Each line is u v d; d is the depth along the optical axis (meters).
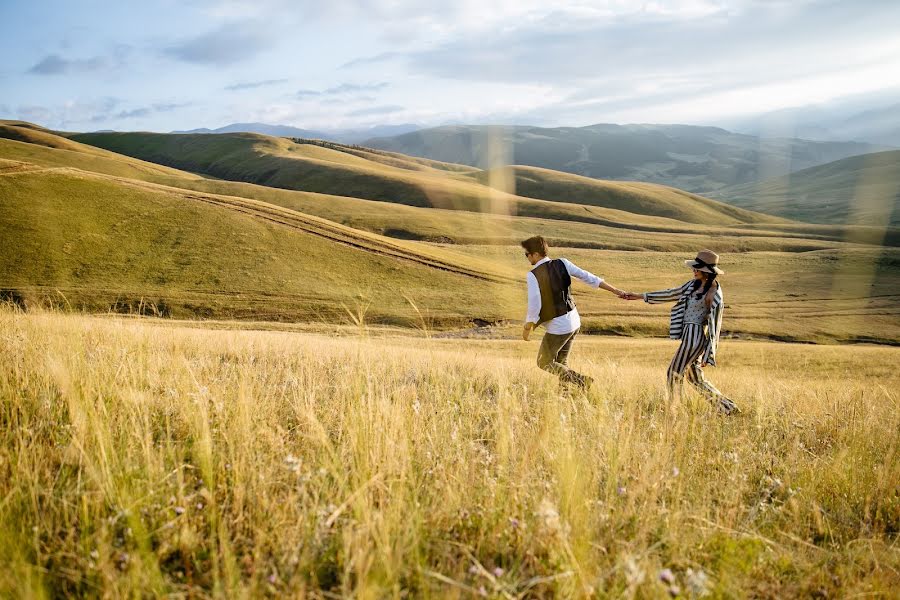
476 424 5.04
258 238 71.81
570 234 129.38
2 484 2.84
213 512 2.69
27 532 2.52
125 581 2.18
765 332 61.22
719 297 6.73
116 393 4.29
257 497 3.00
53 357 4.75
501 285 71.69
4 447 3.23
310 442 3.89
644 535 2.72
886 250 110.12
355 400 4.42
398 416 3.99
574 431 4.38
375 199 173.88
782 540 3.18
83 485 2.93
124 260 62.53
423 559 2.51
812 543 3.24
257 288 61.00
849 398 7.57
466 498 3.19
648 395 7.28
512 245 113.19
